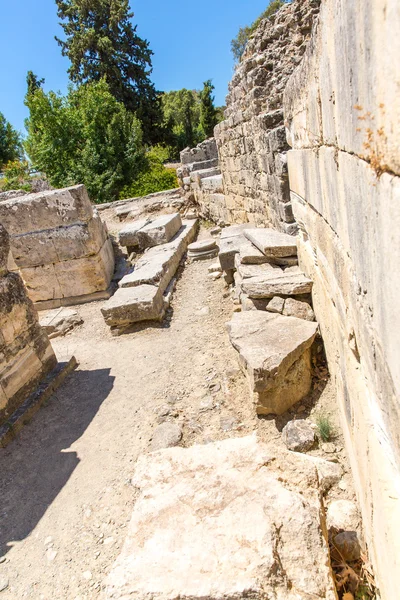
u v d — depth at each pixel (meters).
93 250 7.54
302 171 3.77
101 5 29.55
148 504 2.12
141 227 9.58
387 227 1.21
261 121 5.89
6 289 4.34
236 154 8.34
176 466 2.36
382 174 1.22
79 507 3.04
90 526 2.86
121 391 4.53
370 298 1.59
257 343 3.79
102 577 2.47
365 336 1.80
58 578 2.53
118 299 6.20
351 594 2.07
